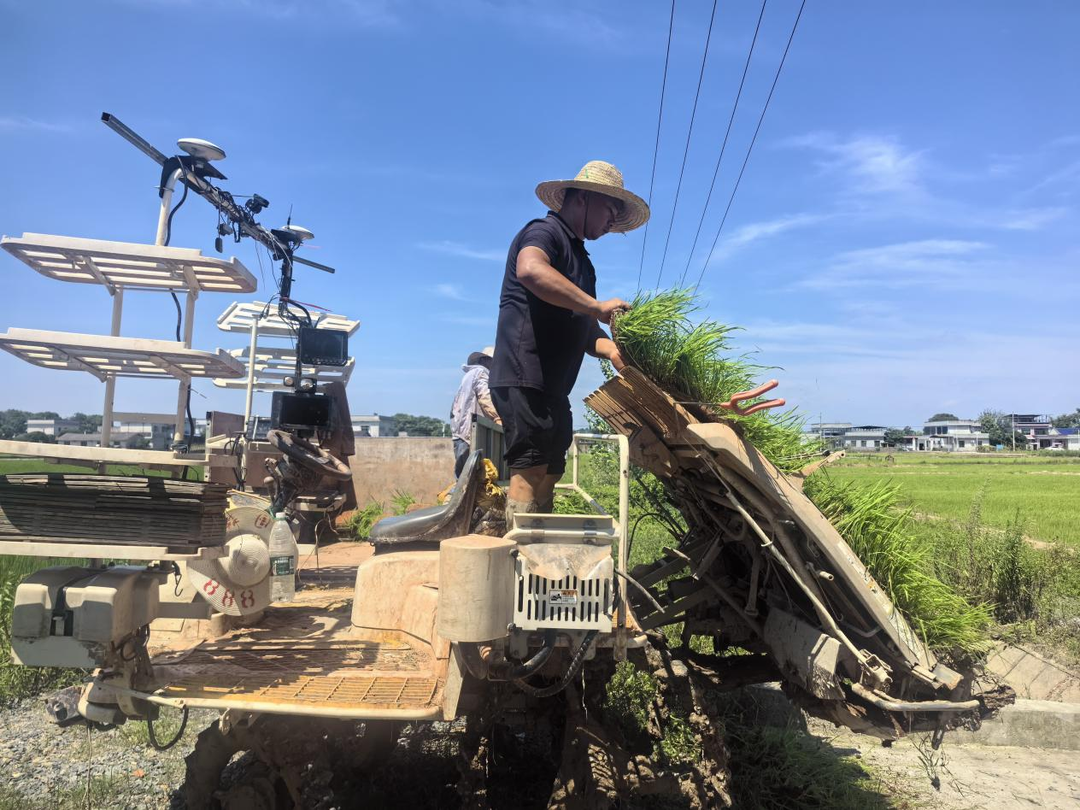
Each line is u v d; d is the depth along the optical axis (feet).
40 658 9.38
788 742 15.83
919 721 11.08
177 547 9.34
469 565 8.79
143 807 13.07
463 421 19.42
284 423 21.44
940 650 11.41
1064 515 57.11
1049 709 17.72
